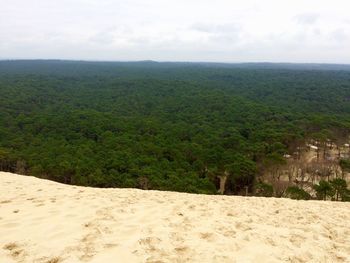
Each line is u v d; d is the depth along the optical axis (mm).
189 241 4488
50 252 3930
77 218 5234
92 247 4086
